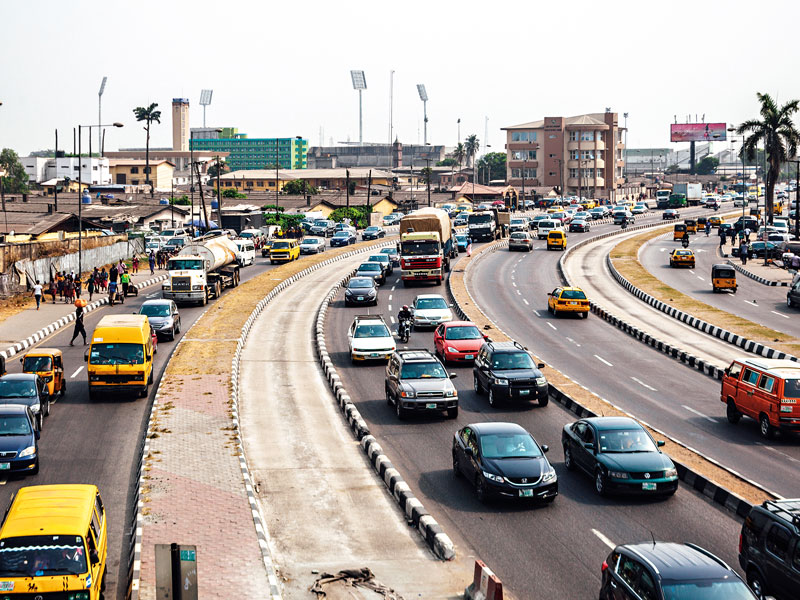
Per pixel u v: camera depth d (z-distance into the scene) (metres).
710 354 44.75
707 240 113.12
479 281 74.50
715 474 25.02
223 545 19.75
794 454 27.92
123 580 18.70
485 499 23.20
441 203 177.38
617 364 42.81
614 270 80.88
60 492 17.84
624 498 23.73
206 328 50.66
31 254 72.00
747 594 14.35
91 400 34.97
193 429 29.45
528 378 33.97
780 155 115.38
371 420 32.41
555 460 27.41
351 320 55.66
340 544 20.62
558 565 19.23
